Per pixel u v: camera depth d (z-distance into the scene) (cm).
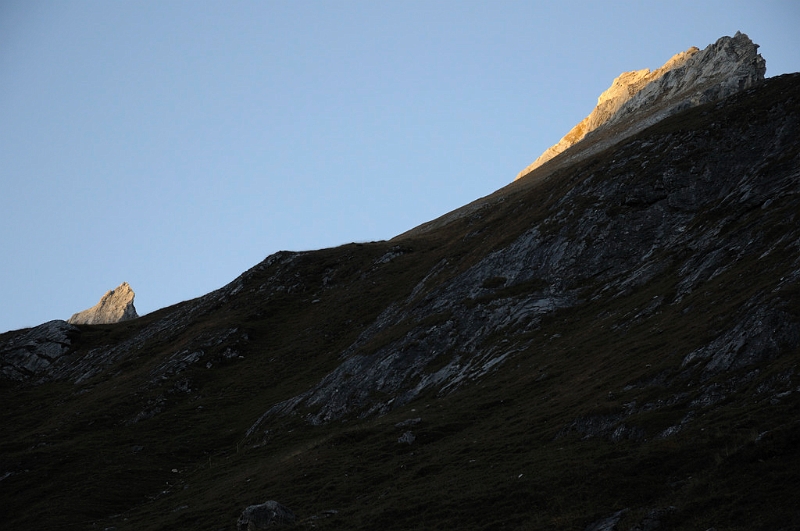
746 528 3136
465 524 4381
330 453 6919
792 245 6031
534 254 10131
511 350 8181
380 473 6006
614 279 8731
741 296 5669
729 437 3931
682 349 5438
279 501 6003
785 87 10400
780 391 4159
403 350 9331
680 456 4031
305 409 9406
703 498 3500
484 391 7388
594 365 6481
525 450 5325
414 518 4709
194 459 9394
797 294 4862
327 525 5062
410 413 7569
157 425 10606
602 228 9631
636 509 3722
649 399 5000
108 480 8600
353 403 8894
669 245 8612
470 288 10244
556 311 8631
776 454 3556
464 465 5491
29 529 7362
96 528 7300
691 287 7012
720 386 4606
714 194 9188
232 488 7169
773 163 8056
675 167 9869
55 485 8612
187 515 6575
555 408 5906
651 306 7225
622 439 4709
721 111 10712
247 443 9275
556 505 4156
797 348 4475
